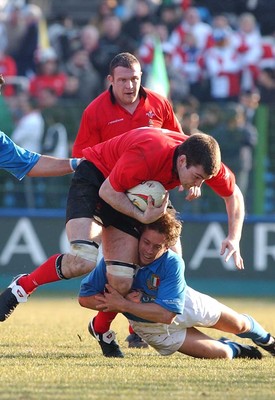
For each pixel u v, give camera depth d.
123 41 54.62
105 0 57.00
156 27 55.09
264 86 53.84
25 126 47.66
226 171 20.12
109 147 19.22
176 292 18.22
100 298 18.69
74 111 47.78
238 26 57.03
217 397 14.03
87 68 54.09
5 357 18.83
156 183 18.11
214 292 49.25
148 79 49.16
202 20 57.00
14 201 49.38
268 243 48.84
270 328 27.36
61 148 47.69
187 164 17.50
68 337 23.70
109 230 18.78
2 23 56.59
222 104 48.84
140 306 18.25
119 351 19.86
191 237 49.00
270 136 47.72
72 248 18.83
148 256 18.28
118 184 18.14
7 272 49.53
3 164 20.48
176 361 18.94
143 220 18.00
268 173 47.91
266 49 54.44
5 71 55.62
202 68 53.56
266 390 14.96
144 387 14.98
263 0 56.75
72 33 56.22
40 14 58.16
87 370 16.94
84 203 19.09
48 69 53.72
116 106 23.36
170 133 18.53
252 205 48.25
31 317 32.09
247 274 49.16
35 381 15.46
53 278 18.98
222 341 19.91
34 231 49.34
